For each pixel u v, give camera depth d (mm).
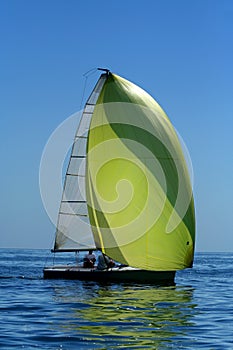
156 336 71062
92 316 84750
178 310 92875
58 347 64625
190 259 128875
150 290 118688
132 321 80812
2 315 86188
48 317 84000
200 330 75750
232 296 116688
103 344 66188
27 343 66375
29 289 119875
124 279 127188
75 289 119125
